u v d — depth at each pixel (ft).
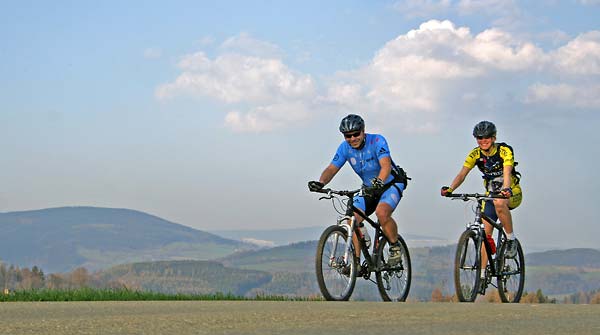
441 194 30.76
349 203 27.96
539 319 15.78
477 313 17.08
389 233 28.89
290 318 15.31
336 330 13.39
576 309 18.54
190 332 12.92
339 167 29.50
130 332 12.78
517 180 31.68
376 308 18.24
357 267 27.94
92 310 17.19
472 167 31.63
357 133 28.50
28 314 15.85
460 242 29.43
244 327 13.75
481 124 30.86
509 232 31.35
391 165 28.78
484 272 30.53
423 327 14.01
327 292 26.76
